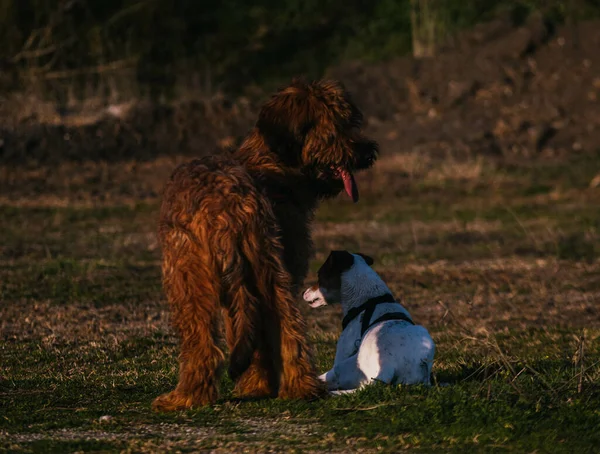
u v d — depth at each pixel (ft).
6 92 105.29
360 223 71.67
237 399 24.31
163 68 128.06
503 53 104.73
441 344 36.04
